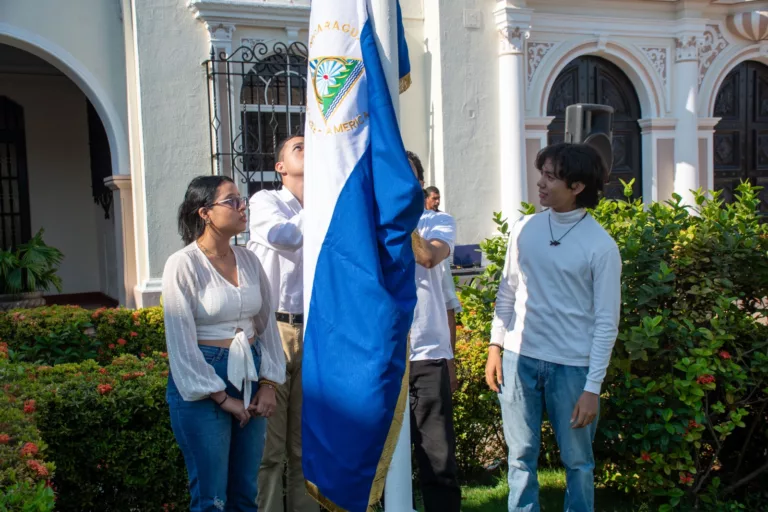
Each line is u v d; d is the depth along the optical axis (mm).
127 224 8367
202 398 2932
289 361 3670
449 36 8914
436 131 9055
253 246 3736
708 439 4531
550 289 3383
